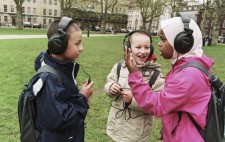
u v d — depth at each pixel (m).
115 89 2.17
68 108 1.64
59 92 1.60
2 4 66.44
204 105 1.57
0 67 8.37
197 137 1.58
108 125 2.39
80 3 58.91
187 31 1.58
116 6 79.56
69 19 1.70
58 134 1.68
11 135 3.60
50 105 1.57
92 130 3.93
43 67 1.67
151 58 2.20
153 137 3.84
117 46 19.78
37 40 20.81
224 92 1.64
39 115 1.64
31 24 65.00
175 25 1.65
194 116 1.56
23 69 8.20
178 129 1.62
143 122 2.22
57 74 1.65
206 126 1.59
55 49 1.64
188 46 1.59
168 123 1.66
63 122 1.60
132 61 1.71
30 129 1.69
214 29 31.56
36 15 70.31
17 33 31.36
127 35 2.17
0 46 14.88
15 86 6.09
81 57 12.06
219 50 23.19
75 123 1.67
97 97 5.61
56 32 1.68
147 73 2.15
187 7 63.78
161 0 45.88
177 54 1.68
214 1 31.55
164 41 1.71
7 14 67.38
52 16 71.94
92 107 4.95
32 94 1.63
